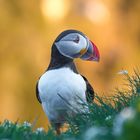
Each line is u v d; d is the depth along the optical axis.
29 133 5.58
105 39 24.14
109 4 24.45
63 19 23.98
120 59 23.98
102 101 6.49
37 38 23.64
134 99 6.26
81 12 24.19
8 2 23.66
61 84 6.41
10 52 23.41
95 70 23.22
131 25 25.00
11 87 23.12
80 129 5.95
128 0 24.70
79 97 6.46
